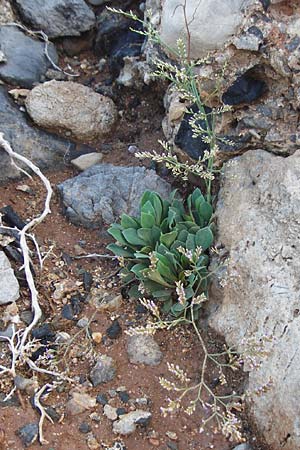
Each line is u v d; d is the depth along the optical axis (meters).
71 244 0.75
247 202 0.69
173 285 0.68
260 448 0.60
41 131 0.82
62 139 0.83
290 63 0.69
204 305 0.68
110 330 0.67
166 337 0.67
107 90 0.87
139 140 0.83
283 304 0.62
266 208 0.68
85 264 0.73
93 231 0.76
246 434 0.61
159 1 0.81
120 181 0.77
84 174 0.79
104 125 0.84
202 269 0.67
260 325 0.63
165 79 0.80
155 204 0.70
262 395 0.60
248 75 0.71
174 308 0.66
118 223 0.76
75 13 0.90
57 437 0.60
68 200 0.77
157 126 0.84
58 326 0.68
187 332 0.67
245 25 0.71
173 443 0.60
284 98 0.71
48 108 0.82
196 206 0.71
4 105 0.82
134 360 0.65
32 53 0.87
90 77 0.89
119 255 0.70
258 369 0.61
